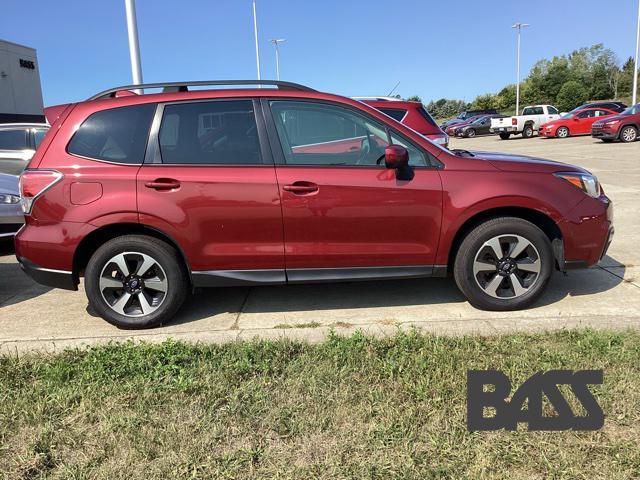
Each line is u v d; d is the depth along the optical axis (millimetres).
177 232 3844
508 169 4020
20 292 5105
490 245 4027
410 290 4785
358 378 3070
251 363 3301
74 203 3842
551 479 2244
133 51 9555
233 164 3895
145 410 2814
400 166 3777
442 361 3215
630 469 2285
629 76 71250
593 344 3354
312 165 3922
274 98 4016
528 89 73875
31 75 31344
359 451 2459
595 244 4090
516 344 3430
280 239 3916
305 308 4430
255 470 2357
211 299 4719
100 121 3947
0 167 8711
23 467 2410
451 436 2525
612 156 15984
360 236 3943
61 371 3197
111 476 2338
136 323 4035
